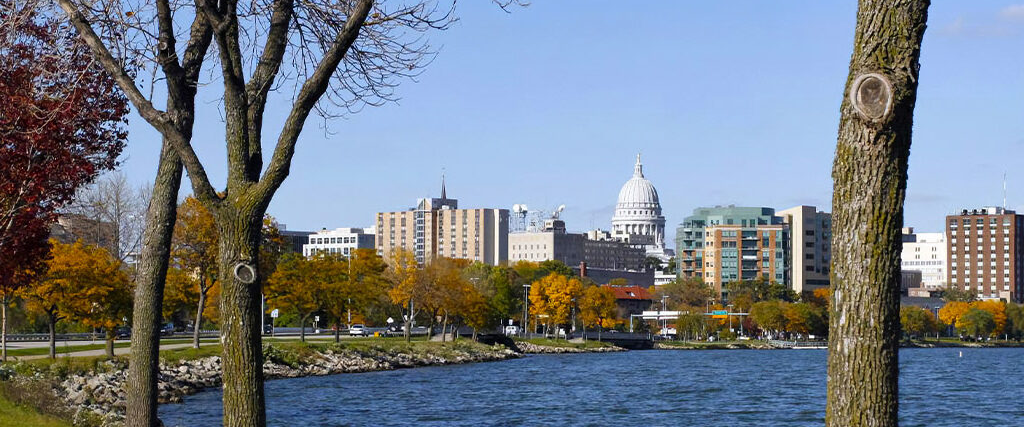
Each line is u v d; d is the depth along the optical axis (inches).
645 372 4471.0
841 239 440.8
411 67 767.1
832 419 440.1
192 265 3334.2
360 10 623.2
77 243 2819.9
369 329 7642.7
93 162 1157.7
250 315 629.0
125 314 2871.6
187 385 2920.8
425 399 2859.3
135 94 644.1
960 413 2800.2
